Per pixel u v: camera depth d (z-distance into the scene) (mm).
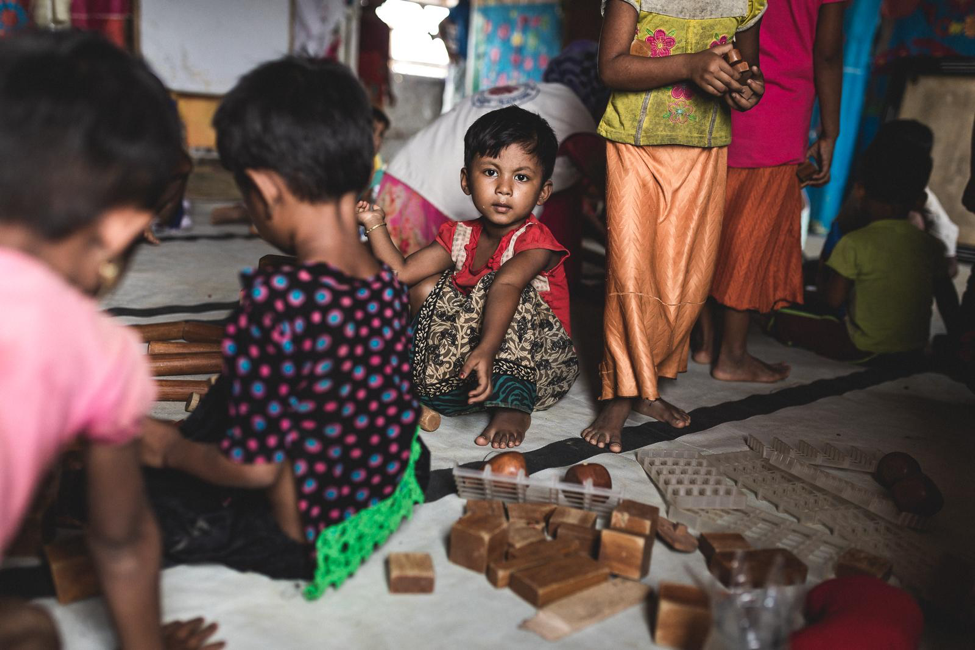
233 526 1491
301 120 1310
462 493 1899
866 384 3195
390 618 1437
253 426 1300
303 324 1299
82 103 925
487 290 2363
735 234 2930
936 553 1750
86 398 952
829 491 2064
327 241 1406
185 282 3715
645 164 2236
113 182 958
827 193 7281
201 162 7676
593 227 5223
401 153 3791
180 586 1483
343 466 1454
